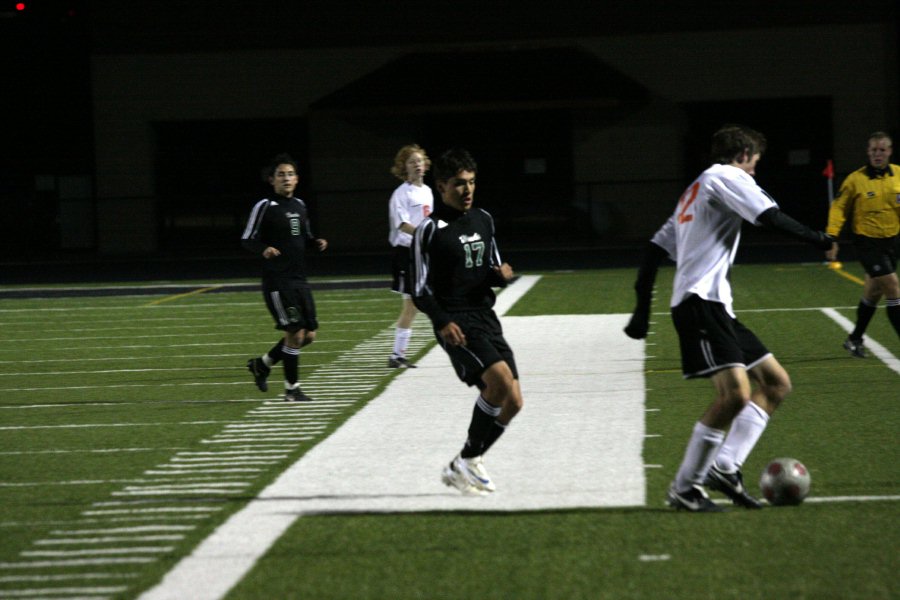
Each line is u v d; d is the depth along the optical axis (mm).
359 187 97125
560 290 56062
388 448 22453
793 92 92438
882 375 29312
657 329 40438
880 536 15797
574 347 36344
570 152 94438
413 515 17469
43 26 97875
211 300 56438
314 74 96750
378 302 53031
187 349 39062
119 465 21688
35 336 44094
